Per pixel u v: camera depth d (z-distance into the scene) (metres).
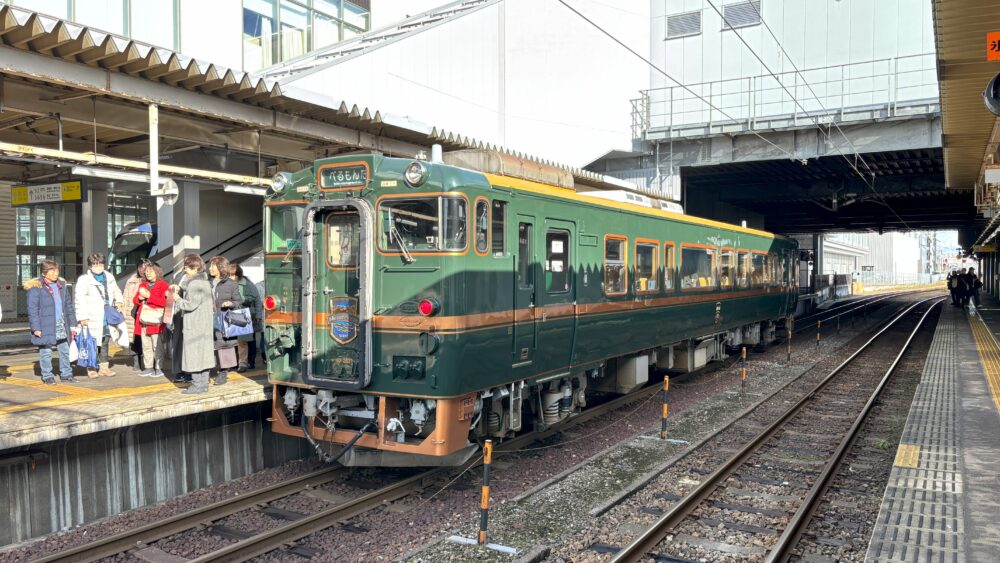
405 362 7.26
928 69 21.88
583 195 10.05
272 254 8.17
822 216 40.50
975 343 18.56
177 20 16.39
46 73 8.17
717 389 13.78
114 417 6.94
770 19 23.67
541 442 9.71
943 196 31.47
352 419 8.00
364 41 20.41
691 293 13.52
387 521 6.86
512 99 22.45
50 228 16.08
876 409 11.86
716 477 7.78
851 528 6.61
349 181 7.63
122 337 10.02
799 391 13.62
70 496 6.78
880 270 104.06
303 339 7.65
